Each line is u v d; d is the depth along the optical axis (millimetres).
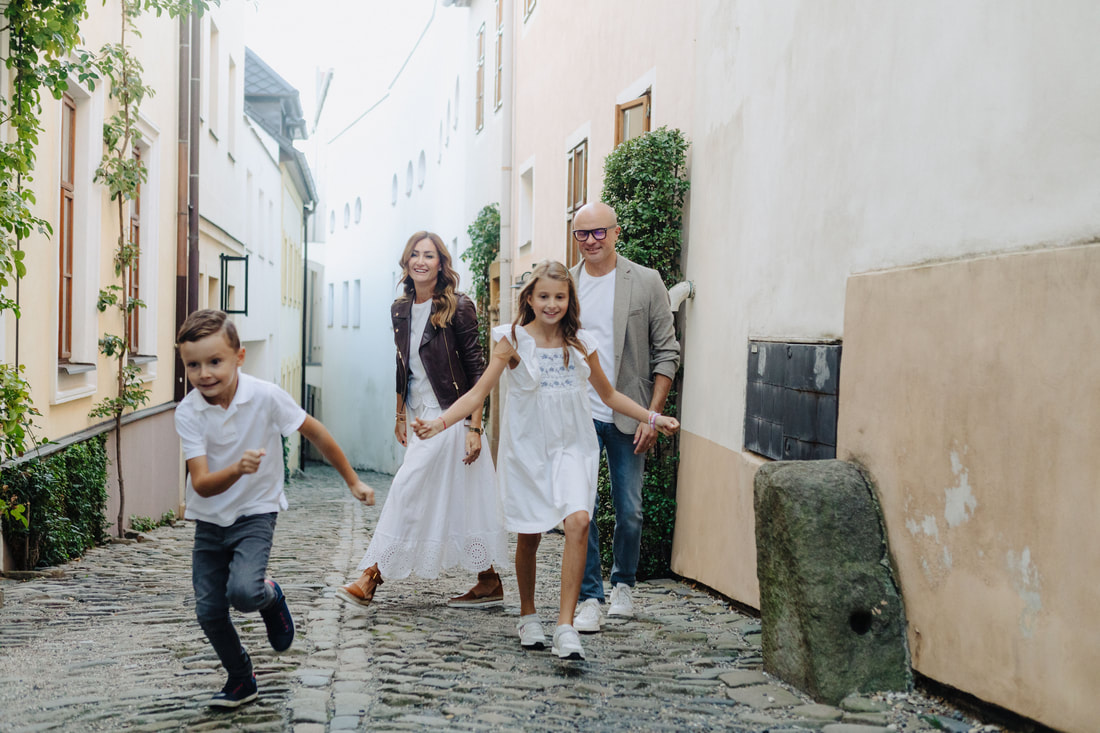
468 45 21422
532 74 14625
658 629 5484
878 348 4387
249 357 24141
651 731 3574
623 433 5730
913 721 3672
